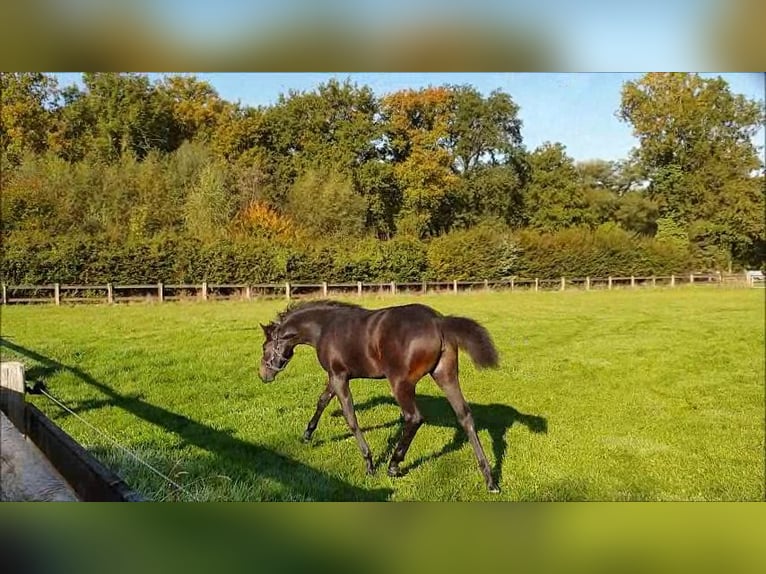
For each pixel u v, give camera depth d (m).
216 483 4.19
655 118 38.44
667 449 5.46
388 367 4.47
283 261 22.94
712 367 9.43
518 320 15.28
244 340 11.13
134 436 5.38
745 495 4.34
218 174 28.08
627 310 18.03
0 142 27.58
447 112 36.88
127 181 26.58
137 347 10.16
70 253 20.36
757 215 35.16
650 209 38.72
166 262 21.67
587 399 7.34
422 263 26.06
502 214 38.81
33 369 8.05
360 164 35.16
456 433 5.74
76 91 30.58
